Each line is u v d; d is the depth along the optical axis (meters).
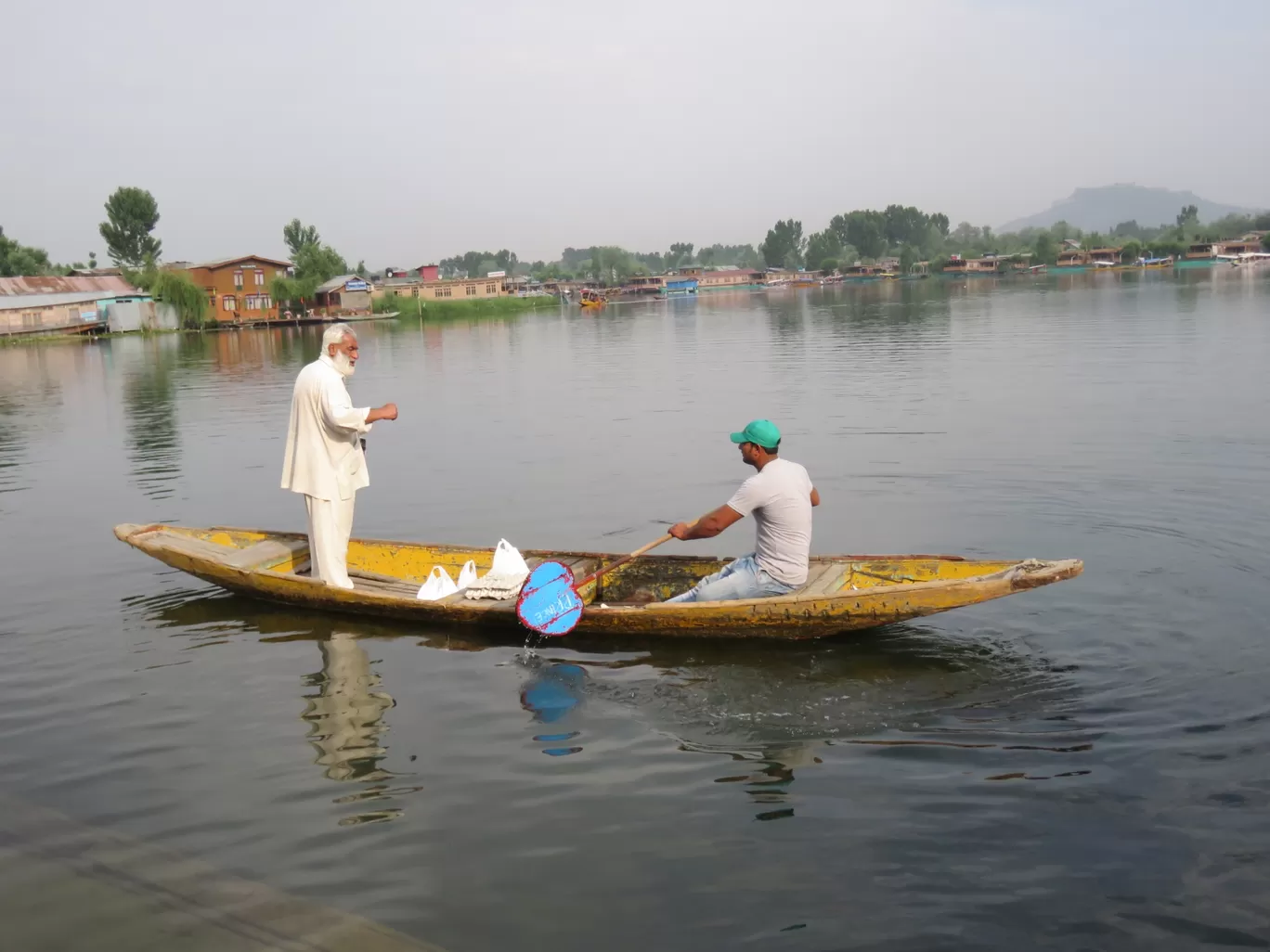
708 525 7.76
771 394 21.61
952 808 5.17
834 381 23.39
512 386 26.20
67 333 59.81
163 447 17.55
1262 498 10.75
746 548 10.30
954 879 4.57
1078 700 6.39
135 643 8.02
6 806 5.52
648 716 6.45
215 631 8.27
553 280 158.12
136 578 9.76
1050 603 8.00
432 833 5.10
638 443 16.33
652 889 4.57
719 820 5.14
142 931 4.39
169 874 4.82
